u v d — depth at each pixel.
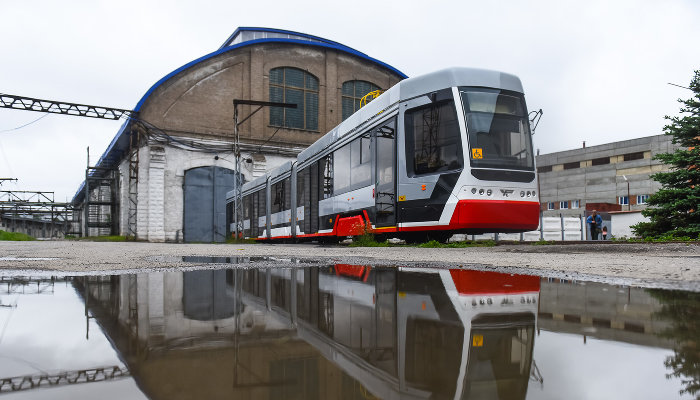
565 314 1.20
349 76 31.98
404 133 9.23
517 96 8.86
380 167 9.93
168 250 7.99
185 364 0.67
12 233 24.84
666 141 44.97
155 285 2.08
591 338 0.87
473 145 8.24
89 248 8.62
